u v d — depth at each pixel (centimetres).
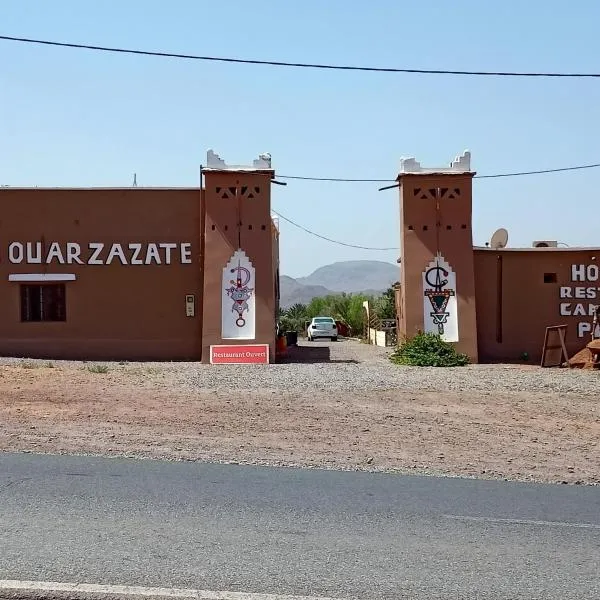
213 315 2598
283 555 650
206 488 880
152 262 2697
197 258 2697
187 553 649
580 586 594
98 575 596
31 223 2692
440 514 792
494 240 2939
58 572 600
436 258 2652
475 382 2027
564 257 2741
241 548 666
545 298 2734
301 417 1438
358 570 618
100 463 1012
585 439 1269
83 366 2383
